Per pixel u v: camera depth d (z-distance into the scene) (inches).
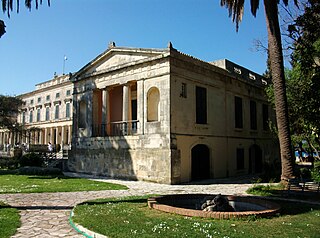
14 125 1669.5
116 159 935.0
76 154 1096.2
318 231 289.7
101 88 1030.4
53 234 296.2
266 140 1253.7
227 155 1007.0
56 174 1014.4
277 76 624.4
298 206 429.4
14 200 494.9
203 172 912.3
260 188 614.2
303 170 766.5
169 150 791.1
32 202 478.0
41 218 365.7
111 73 997.8
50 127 2100.1
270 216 350.3
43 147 1695.4
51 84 2176.4
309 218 348.8
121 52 972.6
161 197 445.7
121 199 489.1
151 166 829.2
